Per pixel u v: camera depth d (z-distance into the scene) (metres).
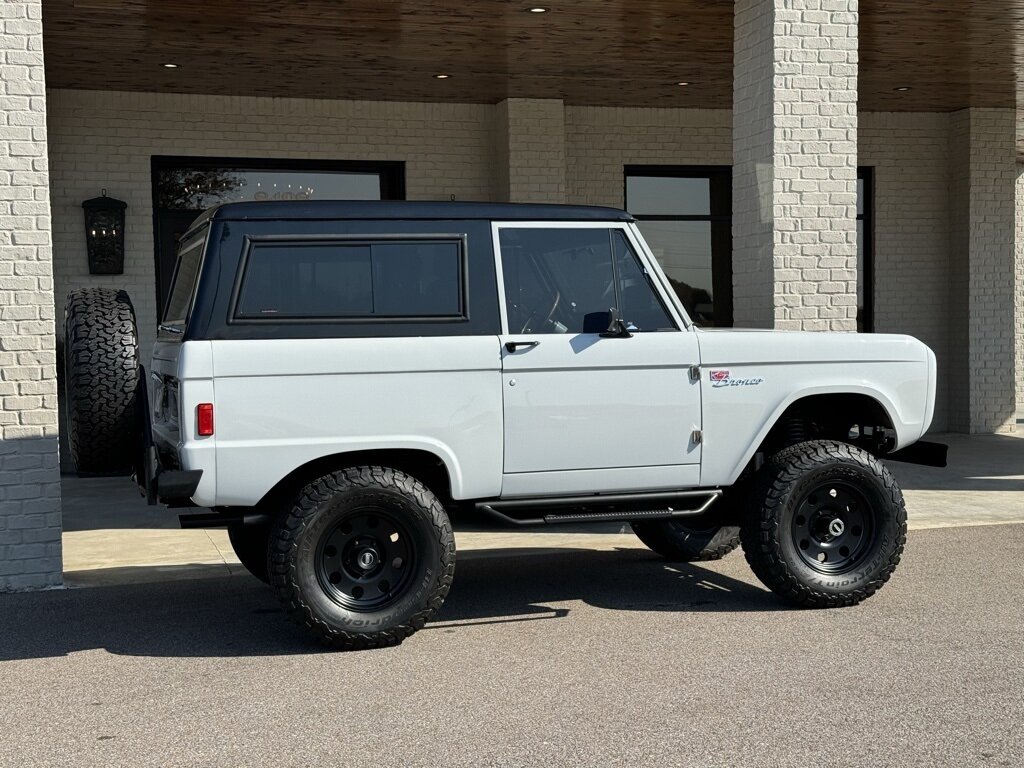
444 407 5.74
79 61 11.31
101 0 9.35
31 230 7.12
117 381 5.73
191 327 5.46
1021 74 12.95
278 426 5.50
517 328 5.92
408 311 5.76
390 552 5.70
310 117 13.35
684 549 7.71
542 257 6.00
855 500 6.37
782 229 8.77
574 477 5.99
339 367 5.57
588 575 7.42
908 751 4.18
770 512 6.21
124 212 12.64
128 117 12.71
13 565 7.17
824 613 6.24
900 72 12.81
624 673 5.19
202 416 5.39
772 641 5.68
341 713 4.72
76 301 5.95
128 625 6.29
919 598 6.51
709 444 6.18
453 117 13.87
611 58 11.70
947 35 11.12
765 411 6.26
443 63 11.77
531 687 5.01
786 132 8.77
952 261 15.52
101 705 4.91
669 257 14.81
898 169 15.41
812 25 8.78
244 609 6.61
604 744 4.29
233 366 5.43
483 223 5.91
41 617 6.50
